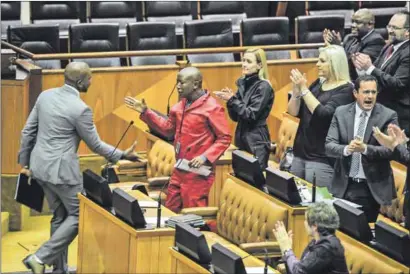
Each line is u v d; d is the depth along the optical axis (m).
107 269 10.86
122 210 10.48
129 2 17.81
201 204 12.25
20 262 13.01
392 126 10.32
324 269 9.15
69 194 11.73
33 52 16.16
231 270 9.09
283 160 12.60
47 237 13.92
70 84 11.77
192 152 12.20
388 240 9.40
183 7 17.94
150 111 12.46
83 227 11.40
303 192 10.95
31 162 11.82
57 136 11.70
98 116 14.92
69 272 12.47
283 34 16.89
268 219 10.67
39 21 17.56
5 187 14.08
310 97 11.68
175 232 9.96
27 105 14.19
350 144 10.80
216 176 12.88
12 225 14.11
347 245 9.66
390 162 11.92
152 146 13.75
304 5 18.59
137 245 10.24
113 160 11.93
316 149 11.86
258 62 12.56
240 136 12.71
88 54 14.62
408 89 13.09
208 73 15.25
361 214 9.62
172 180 12.34
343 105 11.31
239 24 17.64
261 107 12.46
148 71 14.99
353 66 14.31
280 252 10.54
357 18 14.30
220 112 12.15
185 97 12.20
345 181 11.09
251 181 11.18
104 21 17.70
